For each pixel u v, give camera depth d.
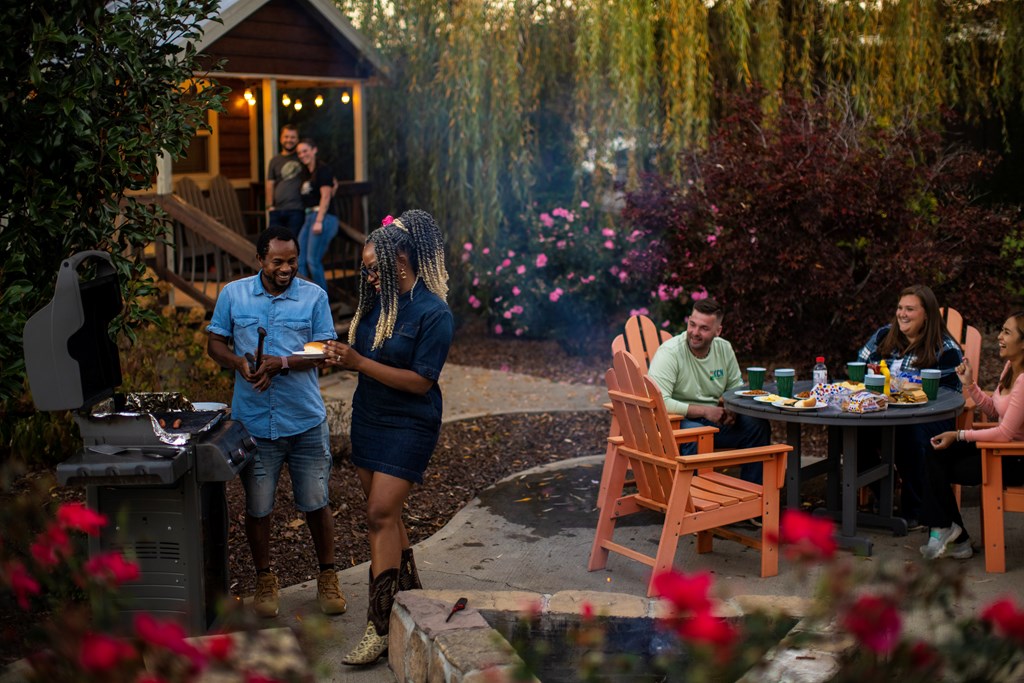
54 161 4.93
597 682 3.26
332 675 4.05
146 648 2.34
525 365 10.67
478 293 11.73
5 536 3.23
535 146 12.02
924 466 5.32
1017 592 4.81
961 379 5.48
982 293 8.15
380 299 4.19
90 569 2.74
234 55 10.78
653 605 3.92
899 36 10.41
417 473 4.19
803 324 8.41
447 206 12.21
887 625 2.27
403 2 12.03
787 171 7.88
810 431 8.01
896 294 8.11
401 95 12.54
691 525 4.94
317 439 4.62
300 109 13.16
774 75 10.64
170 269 10.12
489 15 11.32
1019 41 10.66
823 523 2.31
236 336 4.61
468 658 3.42
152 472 3.76
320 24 11.69
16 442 6.36
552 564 5.41
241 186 13.00
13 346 4.76
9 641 3.22
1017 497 5.05
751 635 2.66
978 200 11.81
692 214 8.70
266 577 4.66
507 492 6.69
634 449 5.12
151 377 7.42
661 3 10.56
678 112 10.54
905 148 8.48
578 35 11.21
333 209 10.90
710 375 6.05
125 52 4.87
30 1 4.70
